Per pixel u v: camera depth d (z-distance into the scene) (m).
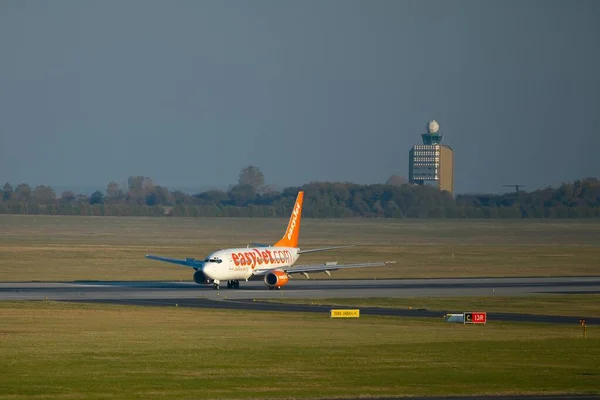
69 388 191.62
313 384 198.62
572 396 188.75
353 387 195.75
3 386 193.00
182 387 194.12
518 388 196.00
